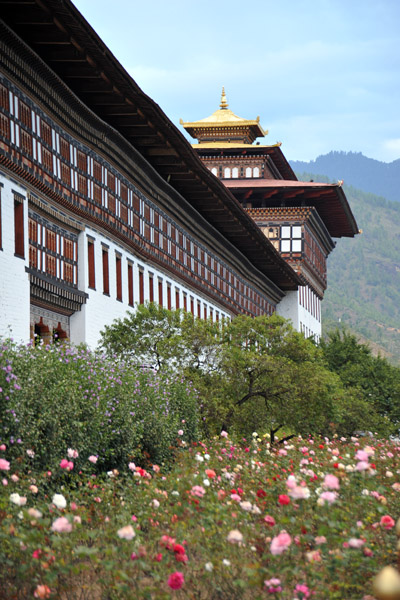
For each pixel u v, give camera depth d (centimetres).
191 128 9850
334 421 4784
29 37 3003
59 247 3400
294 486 1152
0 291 2747
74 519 1142
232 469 1784
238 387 3791
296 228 9081
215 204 5584
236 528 1188
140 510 1335
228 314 6900
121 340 3491
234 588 1064
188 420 2931
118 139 3938
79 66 3272
